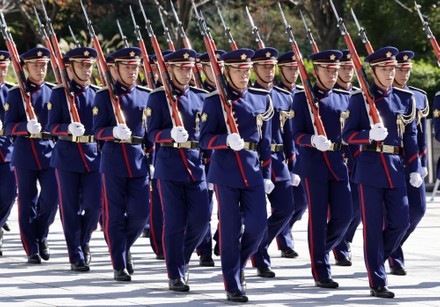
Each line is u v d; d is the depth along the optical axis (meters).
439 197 30.02
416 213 16.92
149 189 17.14
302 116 16.75
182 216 15.98
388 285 16.58
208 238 18.62
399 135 15.90
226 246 15.23
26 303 14.98
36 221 18.98
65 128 17.67
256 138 15.36
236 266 15.26
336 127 16.84
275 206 17.59
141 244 21.33
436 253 20.03
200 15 15.93
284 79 18.94
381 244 15.78
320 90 16.94
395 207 15.78
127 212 17.03
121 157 16.83
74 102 17.89
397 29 47.47
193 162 15.98
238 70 15.29
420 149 17.45
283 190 17.58
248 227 15.24
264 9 50.78
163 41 53.44
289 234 19.50
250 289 16.19
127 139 16.94
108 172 16.84
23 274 17.56
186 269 16.41
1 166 19.33
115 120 16.97
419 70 32.75
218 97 15.29
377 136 15.26
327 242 16.81
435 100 17.11
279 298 15.44
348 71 18.17
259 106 15.41
